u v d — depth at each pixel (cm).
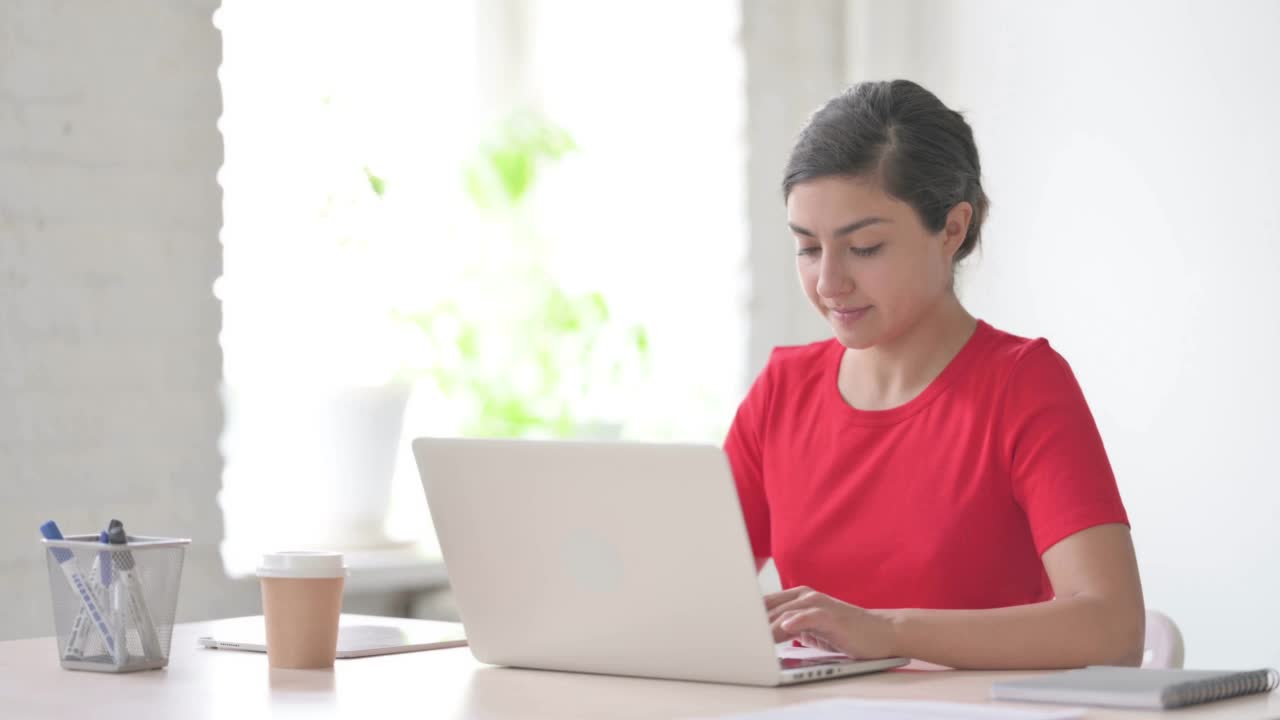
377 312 334
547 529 136
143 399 266
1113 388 329
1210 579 314
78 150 259
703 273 368
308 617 144
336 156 329
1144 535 324
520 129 357
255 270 317
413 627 174
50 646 160
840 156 164
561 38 379
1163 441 321
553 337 361
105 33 262
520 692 128
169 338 269
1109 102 330
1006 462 166
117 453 262
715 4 363
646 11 375
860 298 168
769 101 364
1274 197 305
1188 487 317
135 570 142
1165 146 321
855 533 177
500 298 361
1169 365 320
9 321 251
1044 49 341
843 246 167
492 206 356
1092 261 332
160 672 141
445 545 144
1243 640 309
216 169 276
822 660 137
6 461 250
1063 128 338
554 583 137
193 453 272
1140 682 117
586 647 137
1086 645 140
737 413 197
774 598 141
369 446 302
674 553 128
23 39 252
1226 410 311
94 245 261
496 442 136
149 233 267
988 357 172
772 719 107
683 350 370
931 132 167
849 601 178
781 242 367
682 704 120
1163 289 321
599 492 131
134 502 264
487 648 144
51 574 144
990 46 350
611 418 370
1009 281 346
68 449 257
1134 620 145
